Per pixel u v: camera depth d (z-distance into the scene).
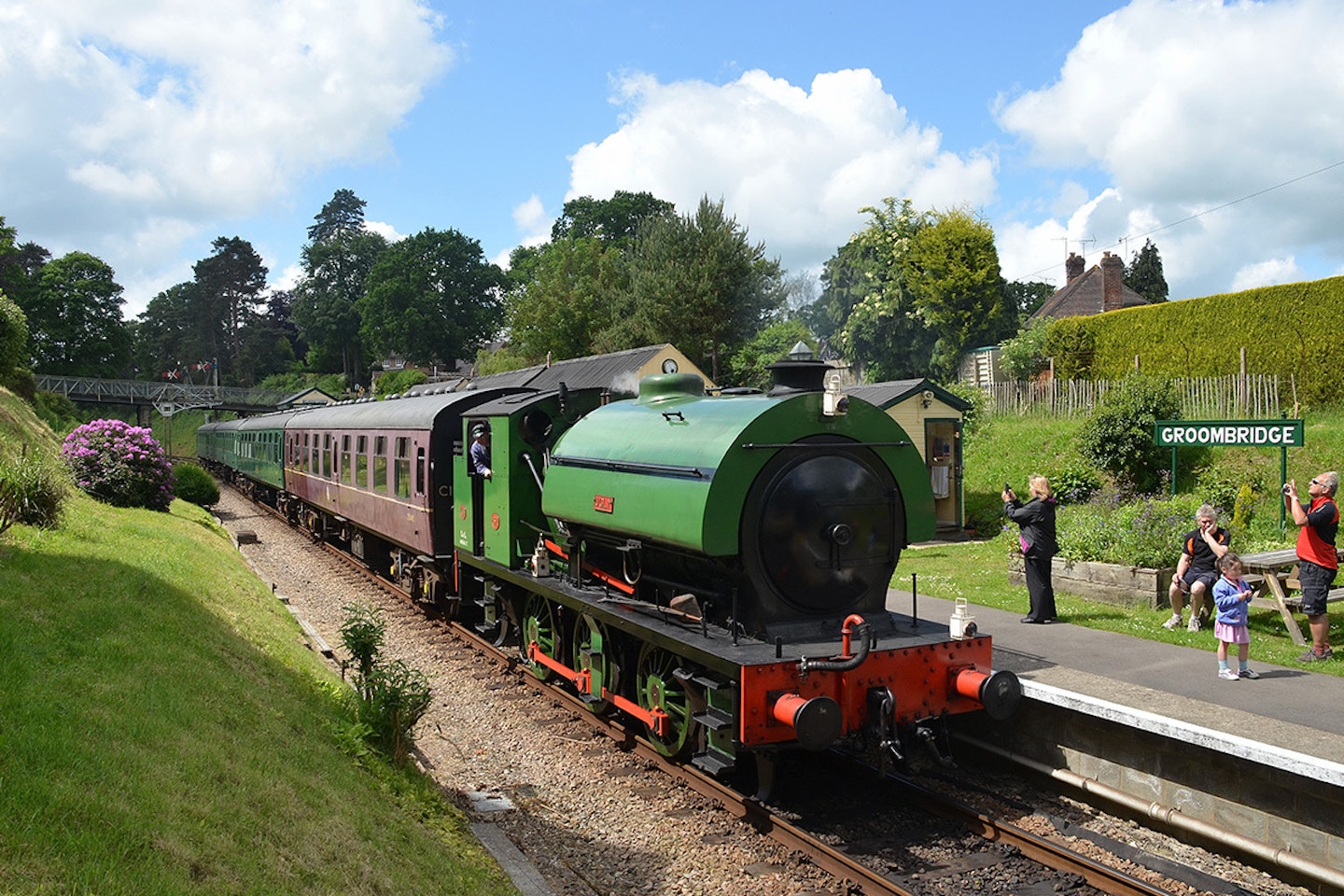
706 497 6.25
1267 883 5.50
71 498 12.98
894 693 6.34
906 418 18.61
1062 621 9.88
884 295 31.55
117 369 72.19
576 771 7.38
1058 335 25.06
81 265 70.44
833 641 6.52
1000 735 7.56
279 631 9.61
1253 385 18.83
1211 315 20.89
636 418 8.18
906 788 6.67
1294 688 7.11
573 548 8.95
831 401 6.55
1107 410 17.81
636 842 6.12
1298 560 8.23
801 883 5.46
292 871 4.00
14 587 6.62
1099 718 6.66
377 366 92.06
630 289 39.22
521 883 5.24
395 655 10.94
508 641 11.36
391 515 14.16
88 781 3.85
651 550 7.57
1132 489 16.97
